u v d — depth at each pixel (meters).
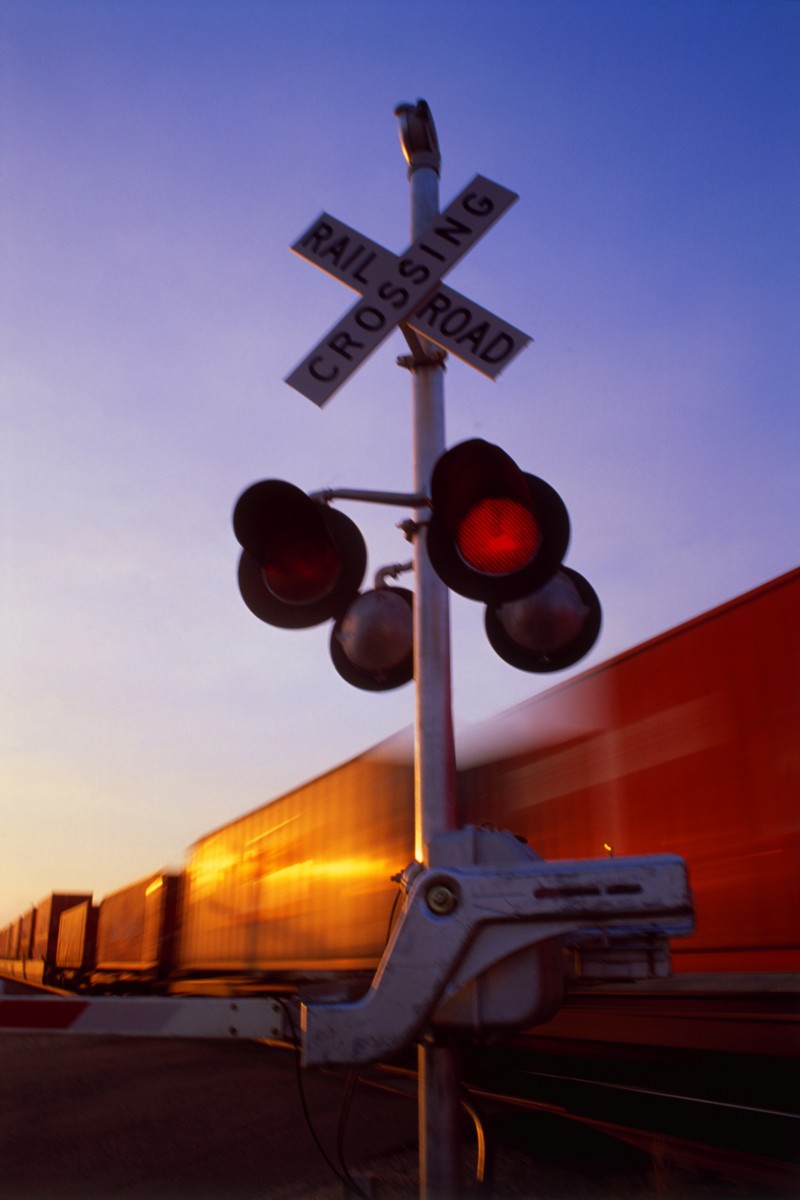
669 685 6.64
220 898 16.61
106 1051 16.64
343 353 2.71
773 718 5.65
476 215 2.76
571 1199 5.07
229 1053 15.74
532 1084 7.67
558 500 2.46
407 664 2.93
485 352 2.62
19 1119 8.57
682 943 6.08
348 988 2.15
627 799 6.88
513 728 8.69
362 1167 6.07
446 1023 1.98
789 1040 5.14
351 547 2.90
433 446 2.70
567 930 1.94
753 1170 5.11
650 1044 6.18
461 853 2.18
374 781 10.49
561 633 2.77
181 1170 6.22
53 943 33.72
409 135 2.95
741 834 5.75
